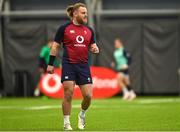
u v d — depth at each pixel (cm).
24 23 6238
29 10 6494
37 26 6147
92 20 5922
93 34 2566
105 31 6097
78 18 2525
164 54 6059
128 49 6075
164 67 6066
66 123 2520
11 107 4394
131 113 3681
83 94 2527
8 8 6334
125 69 5528
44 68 5731
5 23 6253
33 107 4375
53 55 2544
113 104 4731
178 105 4500
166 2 6394
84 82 2512
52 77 5731
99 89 5775
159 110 3934
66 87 2495
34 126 2828
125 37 6081
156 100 5303
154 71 6069
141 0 6412
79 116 2619
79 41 2511
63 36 2523
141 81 6097
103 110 3988
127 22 6112
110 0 6425
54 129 2623
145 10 6312
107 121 3108
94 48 2564
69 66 2502
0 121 3139
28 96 6184
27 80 6169
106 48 6091
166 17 6362
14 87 6153
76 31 2520
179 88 6078
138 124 2911
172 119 3203
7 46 6206
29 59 6184
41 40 6144
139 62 6078
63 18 6462
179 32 6038
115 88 5766
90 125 2861
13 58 6206
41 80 5747
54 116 3484
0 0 6128
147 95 6303
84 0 6169
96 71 5781
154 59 6059
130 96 5538
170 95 6253
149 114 3581
